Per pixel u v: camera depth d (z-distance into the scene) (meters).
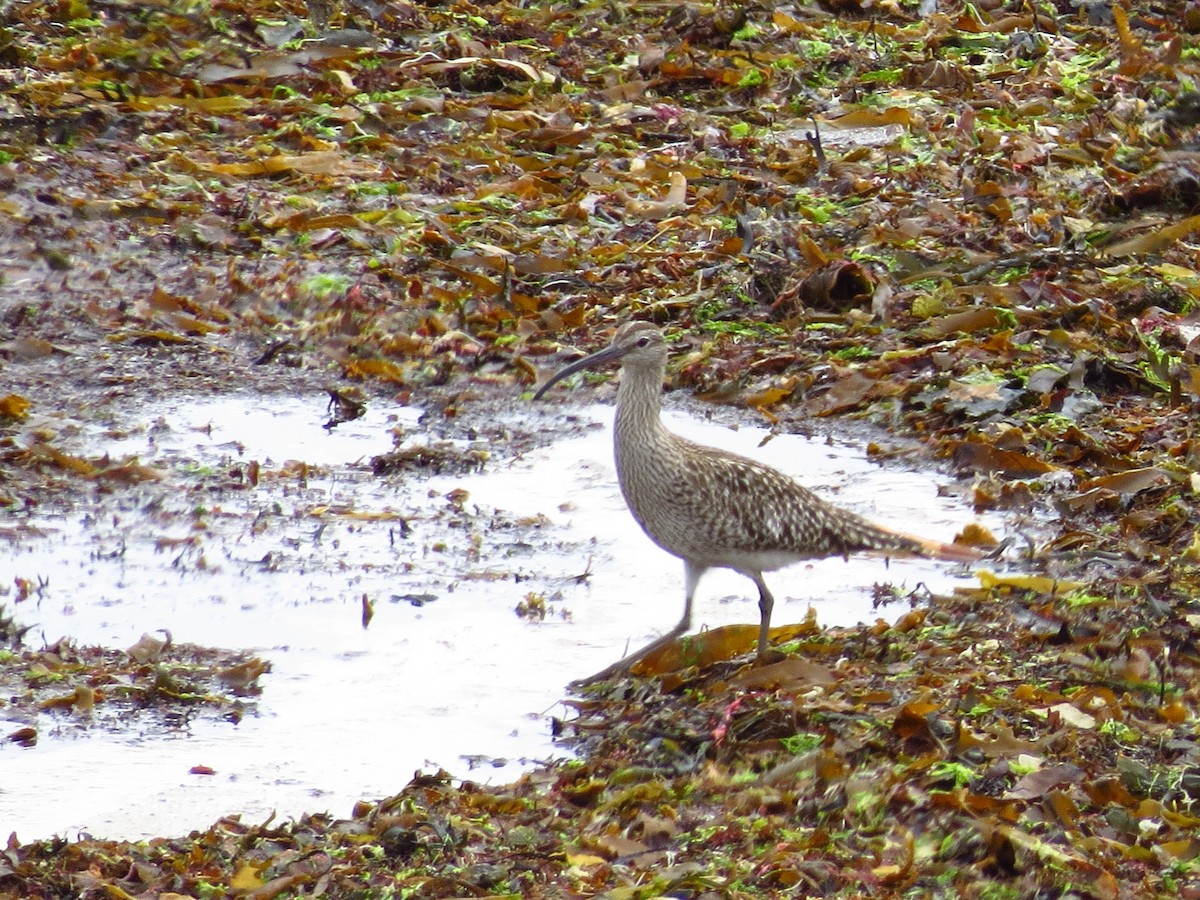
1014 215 17.69
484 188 18.38
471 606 11.55
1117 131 19.95
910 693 9.80
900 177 18.64
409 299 16.33
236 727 10.03
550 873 8.35
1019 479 13.17
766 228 17.31
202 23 21.45
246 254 17.20
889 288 15.88
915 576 11.84
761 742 9.41
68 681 10.44
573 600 11.65
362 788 9.37
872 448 13.79
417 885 8.16
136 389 15.03
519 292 16.47
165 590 11.72
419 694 10.43
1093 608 10.77
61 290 16.47
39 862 8.41
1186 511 12.16
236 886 8.15
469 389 15.18
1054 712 9.48
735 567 10.66
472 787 9.17
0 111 19.28
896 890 8.14
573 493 13.37
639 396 10.63
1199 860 8.30
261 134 19.77
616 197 18.19
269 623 11.29
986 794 8.77
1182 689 9.85
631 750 9.59
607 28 23.19
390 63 21.38
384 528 12.70
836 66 22.30
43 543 12.34
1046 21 23.44
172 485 13.32
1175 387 14.13
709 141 19.78
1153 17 23.70
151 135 19.55
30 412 14.51
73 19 22.06
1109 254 16.78
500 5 23.70
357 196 18.22
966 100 21.23
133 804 9.17
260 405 14.88
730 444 13.96
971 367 14.63
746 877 8.20
